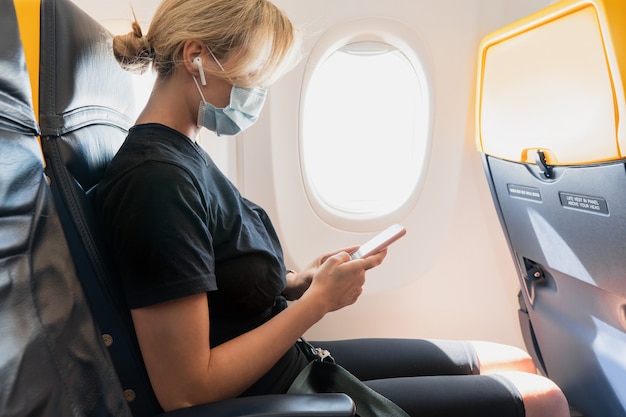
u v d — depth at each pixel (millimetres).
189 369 884
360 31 1729
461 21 1738
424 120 1830
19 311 652
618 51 1018
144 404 923
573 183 1208
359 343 1413
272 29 1010
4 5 734
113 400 773
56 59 901
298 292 1401
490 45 1498
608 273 1208
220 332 1055
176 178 916
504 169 1505
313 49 1721
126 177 913
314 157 1862
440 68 1774
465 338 2029
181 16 988
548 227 1377
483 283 1992
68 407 685
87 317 786
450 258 1955
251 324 1097
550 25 1214
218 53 987
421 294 1962
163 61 1011
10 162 690
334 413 818
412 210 1890
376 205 1912
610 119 1057
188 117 1060
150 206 880
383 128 1868
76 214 885
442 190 1880
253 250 1068
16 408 593
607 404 1435
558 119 1214
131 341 914
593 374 1437
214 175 1113
